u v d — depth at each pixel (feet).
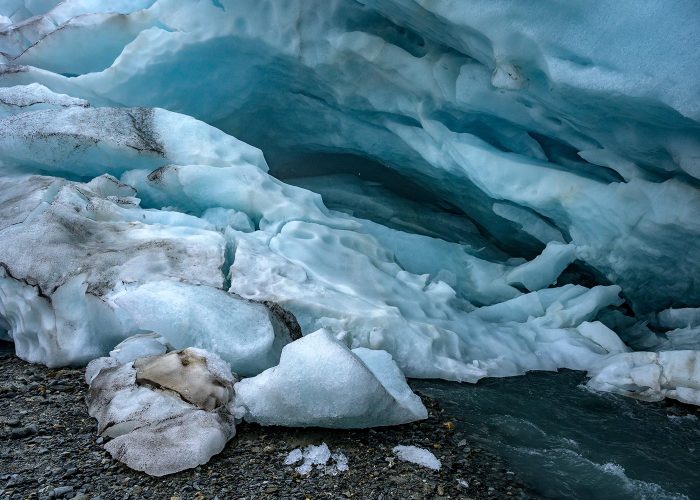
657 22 13.09
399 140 22.57
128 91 22.70
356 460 11.04
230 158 19.26
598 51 14.01
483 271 21.09
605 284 21.45
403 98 20.84
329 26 20.22
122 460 10.32
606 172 18.52
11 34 26.12
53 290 13.94
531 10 14.42
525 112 18.29
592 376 16.14
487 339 17.07
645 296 19.62
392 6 18.21
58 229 15.40
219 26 21.07
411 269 20.83
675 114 14.07
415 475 10.75
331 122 23.73
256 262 16.26
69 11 26.08
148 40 21.61
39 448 10.62
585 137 17.76
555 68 14.64
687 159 15.02
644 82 13.55
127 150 18.76
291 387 11.51
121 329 14.06
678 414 14.26
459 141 19.61
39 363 13.98
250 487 10.02
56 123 19.10
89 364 13.20
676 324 18.99
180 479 10.11
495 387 15.19
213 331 13.39
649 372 15.19
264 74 22.82
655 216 16.89
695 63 12.89
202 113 23.71
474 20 15.28
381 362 13.42
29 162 19.34
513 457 11.91
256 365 13.34
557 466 11.73
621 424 13.65
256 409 11.72
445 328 16.87
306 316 15.28
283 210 18.74
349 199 25.34
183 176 18.39
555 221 19.99
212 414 11.39
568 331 18.01
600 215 18.10
